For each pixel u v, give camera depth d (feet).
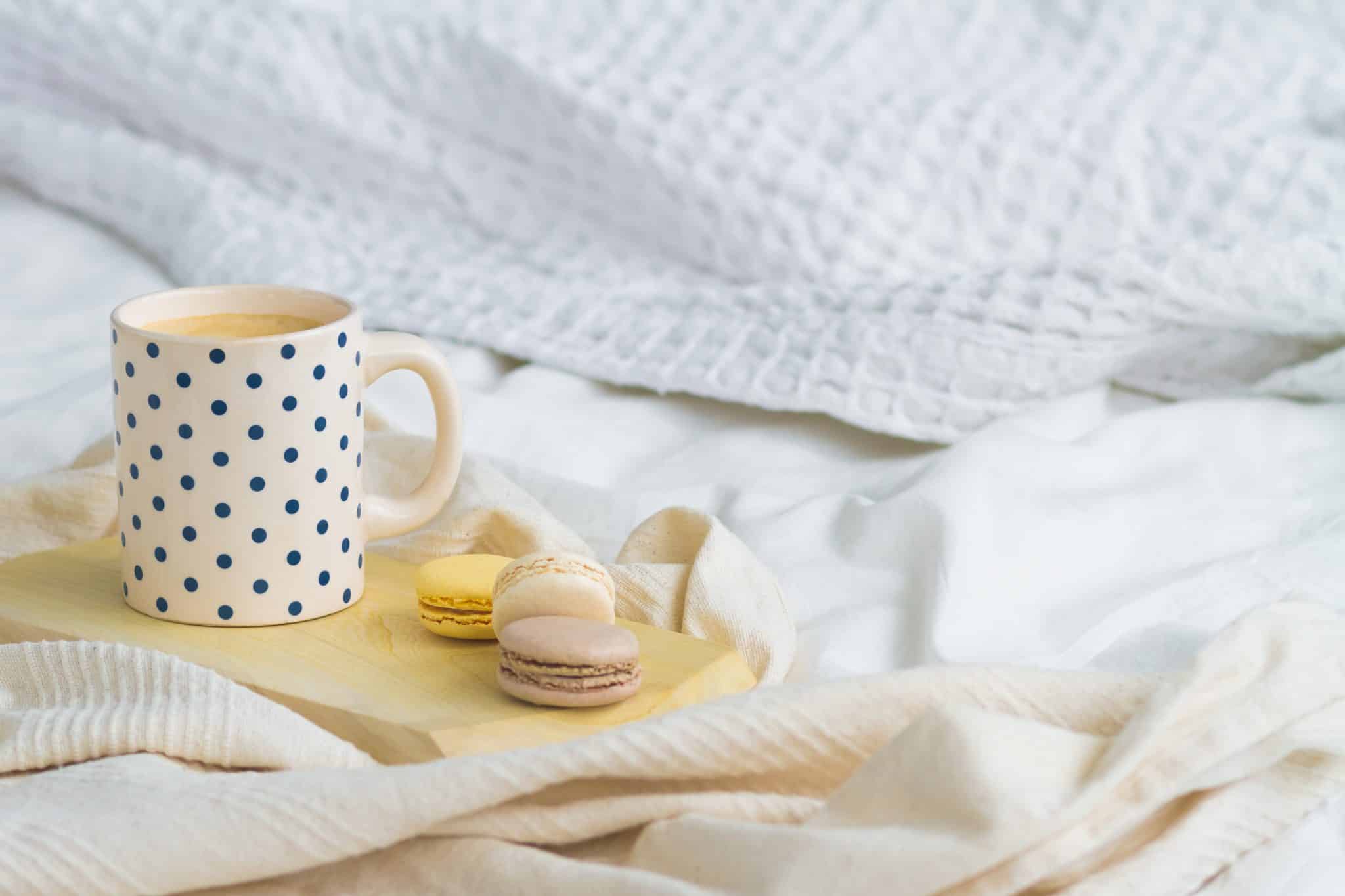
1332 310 4.25
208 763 3.21
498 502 3.74
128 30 4.95
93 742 3.20
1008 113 4.69
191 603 3.44
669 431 4.35
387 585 3.60
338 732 3.28
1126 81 4.81
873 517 3.85
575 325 4.56
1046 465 4.04
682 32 5.04
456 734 3.23
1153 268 4.26
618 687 3.29
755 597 3.60
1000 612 3.67
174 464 3.40
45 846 3.02
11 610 3.48
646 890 2.98
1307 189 4.50
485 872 3.06
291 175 5.01
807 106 4.75
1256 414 4.23
